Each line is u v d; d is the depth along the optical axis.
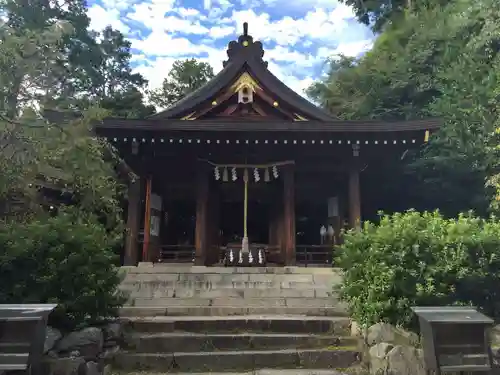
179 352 7.95
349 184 16.33
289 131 15.07
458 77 19.19
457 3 22.31
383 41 28.77
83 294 7.62
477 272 7.98
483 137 17.09
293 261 15.68
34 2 21.47
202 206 16.08
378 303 7.84
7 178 8.65
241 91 17.36
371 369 7.26
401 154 16.94
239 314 10.43
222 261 17.70
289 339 8.38
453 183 19.19
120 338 8.14
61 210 10.05
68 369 6.56
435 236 8.38
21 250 7.55
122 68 44.47
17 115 8.81
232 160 16.53
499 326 8.07
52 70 9.47
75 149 9.41
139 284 12.21
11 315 5.55
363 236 8.94
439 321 5.93
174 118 17.19
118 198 17.56
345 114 28.58
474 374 6.07
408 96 25.05
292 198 16.27
